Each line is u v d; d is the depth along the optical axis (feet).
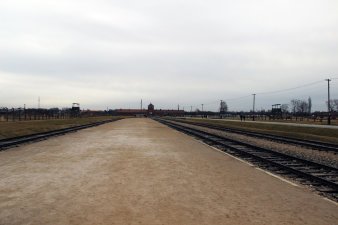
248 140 55.42
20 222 12.17
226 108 492.54
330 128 77.92
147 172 23.07
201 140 52.75
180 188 18.10
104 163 27.20
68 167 25.03
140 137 58.70
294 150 40.29
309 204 15.06
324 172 24.71
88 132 74.43
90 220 12.48
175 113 522.47
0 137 54.19
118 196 16.19
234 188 18.25
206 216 13.09
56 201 15.17
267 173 23.21
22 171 23.18
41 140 50.85
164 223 12.19
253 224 12.18
